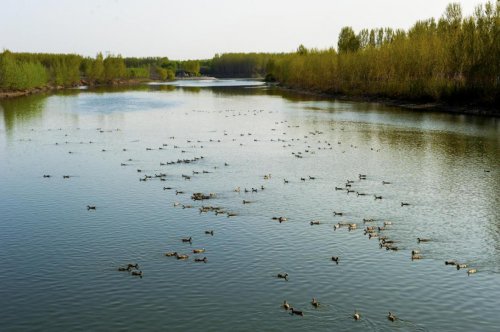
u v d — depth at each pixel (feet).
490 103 451.12
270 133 355.15
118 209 185.26
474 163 256.73
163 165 253.24
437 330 109.40
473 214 180.14
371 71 638.94
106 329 110.42
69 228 167.12
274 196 200.03
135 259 143.64
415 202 193.26
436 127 375.25
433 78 520.42
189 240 155.43
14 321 113.60
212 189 209.87
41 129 378.73
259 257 144.56
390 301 120.88
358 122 408.46
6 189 212.43
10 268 138.82
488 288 127.24
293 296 123.24
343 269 137.08
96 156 277.03
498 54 443.73
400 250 149.18
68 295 124.57
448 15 551.18
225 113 488.02
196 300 121.70
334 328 109.91
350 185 215.31
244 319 113.70
